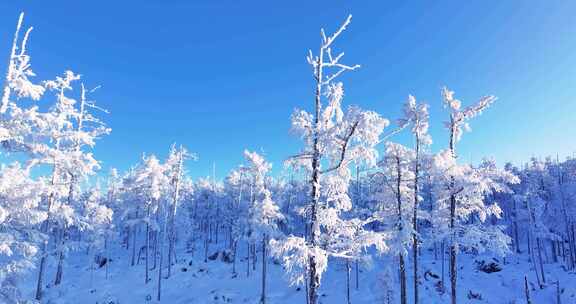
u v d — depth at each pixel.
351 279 38.81
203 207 65.69
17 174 12.22
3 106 10.99
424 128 20.81
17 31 11.41
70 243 23.52
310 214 11.83
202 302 33.88
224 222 58.41
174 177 41.88
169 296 36.03
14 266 11.68
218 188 69.38
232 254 49.81
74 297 34.44
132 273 43.03
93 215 38.34
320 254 10.65
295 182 53.41
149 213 42.22
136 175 42.19
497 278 40.78
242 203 49.38
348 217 32.00
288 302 33.44
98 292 36.34
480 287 37.97
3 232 11.87
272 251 10.75
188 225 51.16
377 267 40.97
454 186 19.42
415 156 21.44
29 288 33.97
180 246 58.62
